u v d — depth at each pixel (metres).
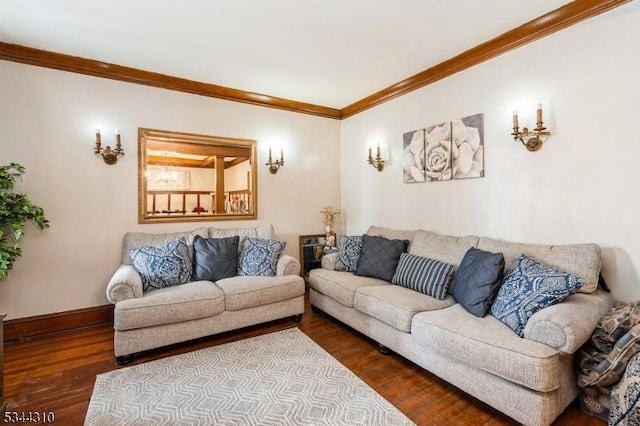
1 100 2.78
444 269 2.61
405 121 3.65
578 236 2.29
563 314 1.71
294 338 2.88
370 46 2.82
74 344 2.76
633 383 1.52
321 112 4.49
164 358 2.50
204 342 2.79
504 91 2.70
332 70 3.32
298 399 2.00
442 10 2.30
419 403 1.97
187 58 3.05
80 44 2.78
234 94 3.85
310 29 2.54
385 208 3.95
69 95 3.03
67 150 3.03
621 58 2.07
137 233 3.27
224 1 2.19
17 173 2.79
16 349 2.66
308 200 4.45
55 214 2.98
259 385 2.15
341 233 4.69
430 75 3.28
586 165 2.24
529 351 1.65
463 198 3.04
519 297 1.96
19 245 2.85
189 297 2.65
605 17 2.13
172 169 3.54
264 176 4.12
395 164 3.80
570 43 2.29
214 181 3.78
